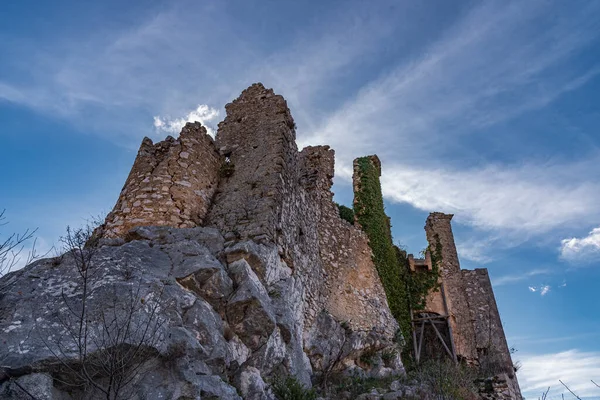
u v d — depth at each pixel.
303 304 11.38
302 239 12.68
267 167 11.21
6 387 4.76
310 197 15.24
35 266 6.55
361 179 20.89
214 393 5.82
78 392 5.18
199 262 7.66
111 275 6.48
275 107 12.73
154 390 5.39
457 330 19.75
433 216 23.75
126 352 5.13
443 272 21.53
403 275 20.83
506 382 13.62
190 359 5.94
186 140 11.16
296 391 7.58
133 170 10.85
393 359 13.19
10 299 5.82
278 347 8.14
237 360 7.15
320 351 11.12
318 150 19.41
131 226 9.66
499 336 19.33
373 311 15.64
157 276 7.00
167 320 6.18
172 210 9.97
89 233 7.20
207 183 11.05
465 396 11.77
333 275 15.16
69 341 5.23
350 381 10.85
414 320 19.17
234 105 13.52
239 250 8.61
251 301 7.62
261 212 10.02
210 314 7.00
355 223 19.31
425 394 10.41
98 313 5.68
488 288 21.03
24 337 5.21
